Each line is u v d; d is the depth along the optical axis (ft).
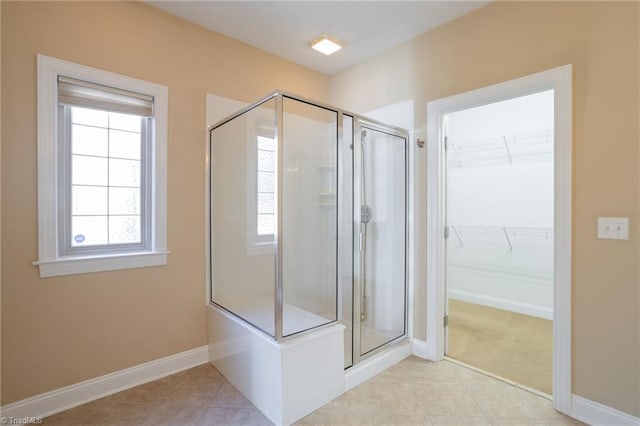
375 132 8.39
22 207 5.64
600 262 5.50
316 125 7.30
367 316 8.12
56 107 5.94
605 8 5.44
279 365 5.56
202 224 7.91
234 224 7.37
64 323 6.08
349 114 7.68
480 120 12.49
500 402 6.26
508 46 6.61
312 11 7.24
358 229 7.95
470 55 7.22
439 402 6.27
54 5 5.91
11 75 5.51
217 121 8.09
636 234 5.16
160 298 7.26
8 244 5.53
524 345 8.86
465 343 9.00
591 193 5.57
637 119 5.14
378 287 8.46
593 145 5.55
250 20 7.60
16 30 5.56
